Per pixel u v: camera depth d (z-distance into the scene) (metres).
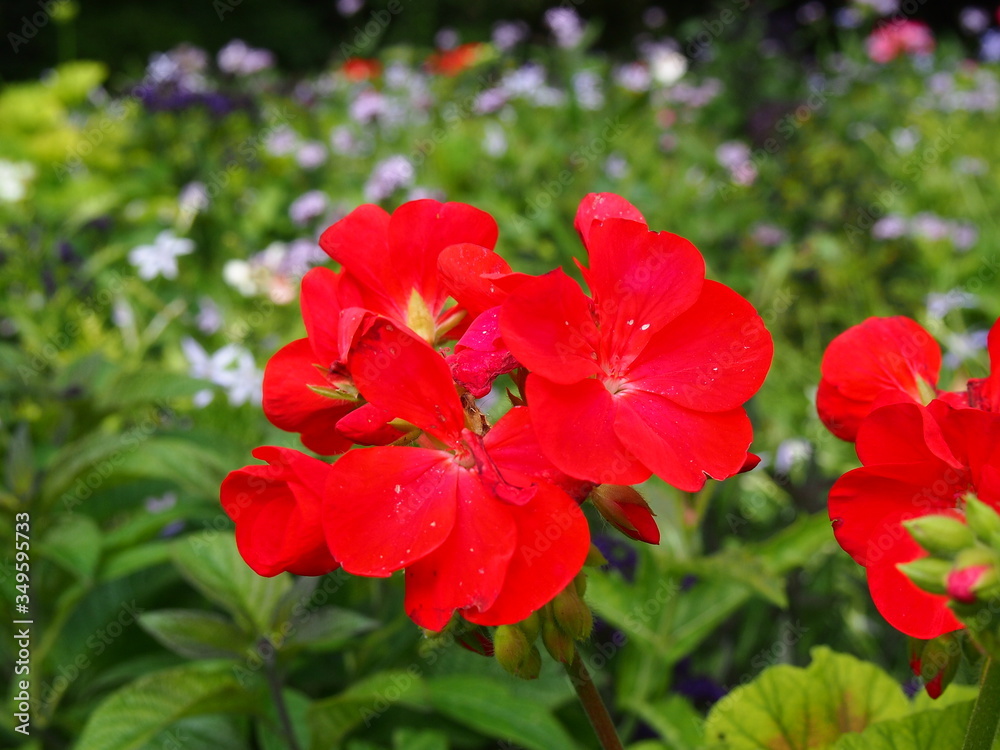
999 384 0.16
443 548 0.15
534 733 0.30
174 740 0.34
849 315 0.73
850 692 0.24
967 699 0.21
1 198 0.83
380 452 0.15
